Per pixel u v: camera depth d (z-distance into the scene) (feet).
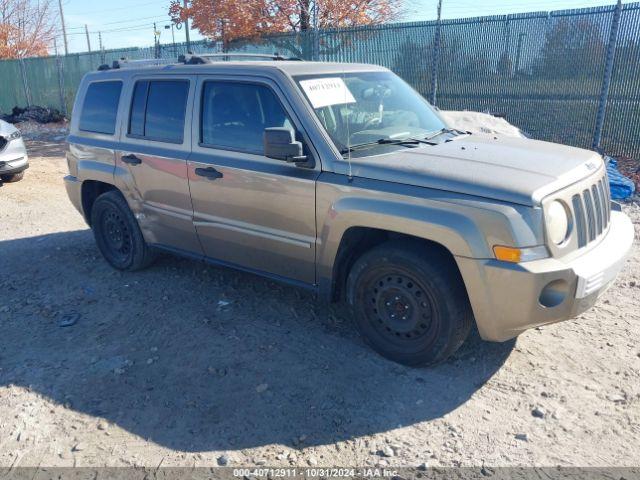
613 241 12.87
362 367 13.23
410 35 40.73
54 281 18.94
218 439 11.01
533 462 10.17
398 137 14.51
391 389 12.38
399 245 12.55
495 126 30.73
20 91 77.30
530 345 13.84
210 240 16.24
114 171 18.22
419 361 12.85
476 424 11.19
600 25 32.65
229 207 15.21
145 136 17.30
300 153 13.00
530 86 36.27
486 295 11.37
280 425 11.35
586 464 10.08
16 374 13.35
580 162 12.95
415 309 12.55
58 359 14.01
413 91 17.30
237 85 15.02
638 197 26.89
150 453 10.68
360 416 11.55
